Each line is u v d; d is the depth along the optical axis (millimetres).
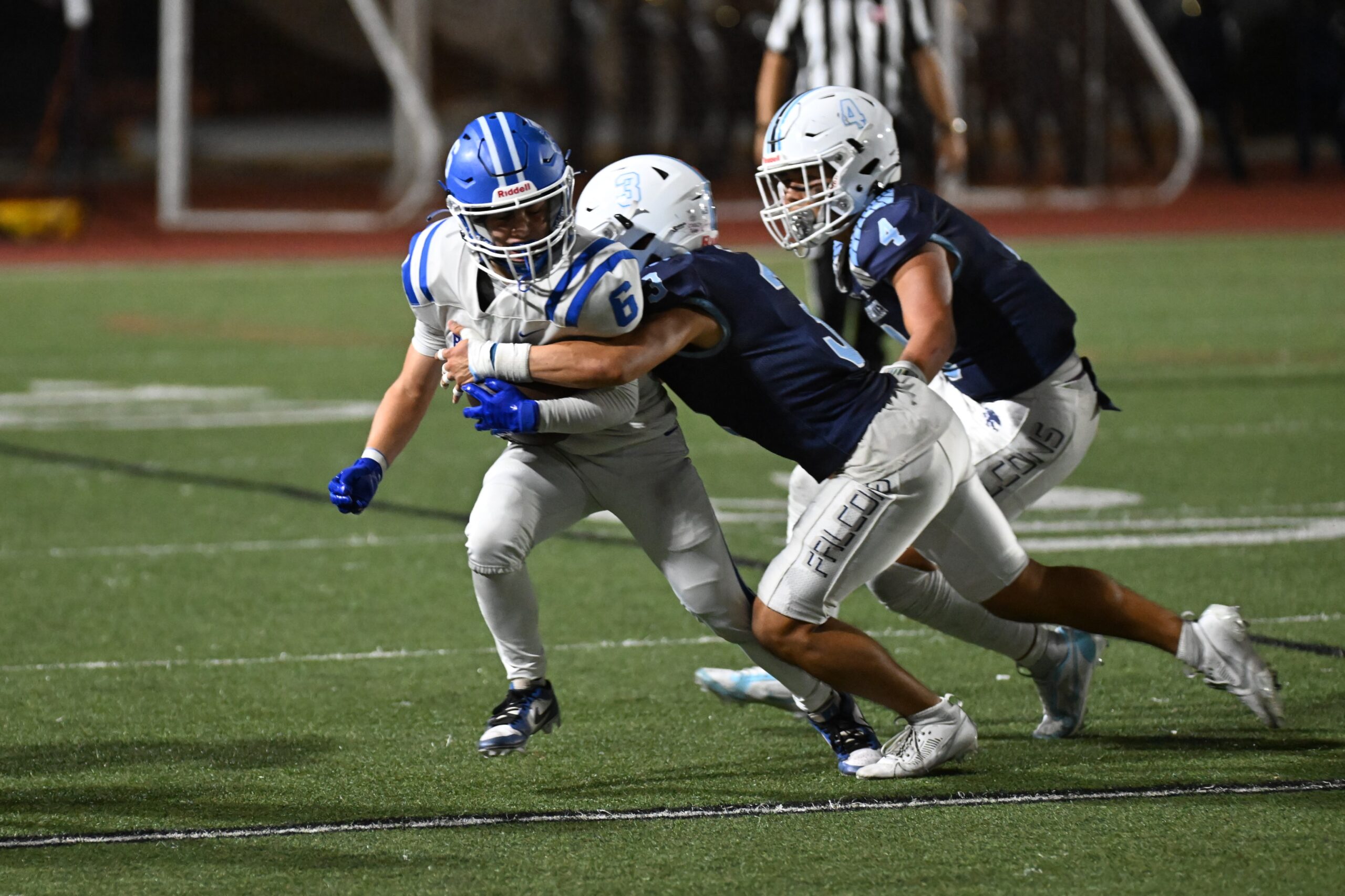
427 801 12219
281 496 24703
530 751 13516
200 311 48281
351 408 32469
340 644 17062
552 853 11062
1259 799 11938
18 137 104312
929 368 12516
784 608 12359
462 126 98562
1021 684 15453
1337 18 87000
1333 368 34688
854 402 12195
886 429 12164
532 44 94250
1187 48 84375
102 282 55656
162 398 34031
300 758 13336
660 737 13914
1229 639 13141
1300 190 81500
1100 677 15602
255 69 112562
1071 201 76875
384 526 22734
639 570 20125
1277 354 36812
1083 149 77875
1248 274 52125
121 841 11359
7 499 24562
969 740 12664
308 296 51625
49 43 106188
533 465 12562
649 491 12570
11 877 10688
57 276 57312
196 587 19500
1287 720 13977
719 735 13961
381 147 108625
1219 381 33406
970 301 13820
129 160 103062
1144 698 14891
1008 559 13109
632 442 12461
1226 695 14875
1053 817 11641
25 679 15836
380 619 18078
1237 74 103750
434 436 29938
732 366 12211
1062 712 13656
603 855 11016
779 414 12242
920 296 12797
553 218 11539
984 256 13719
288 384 35562
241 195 86250
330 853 11086
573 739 13852
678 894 10297
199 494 24906
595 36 85562
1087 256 58031
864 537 12242
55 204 68812
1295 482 24062
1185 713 14359
